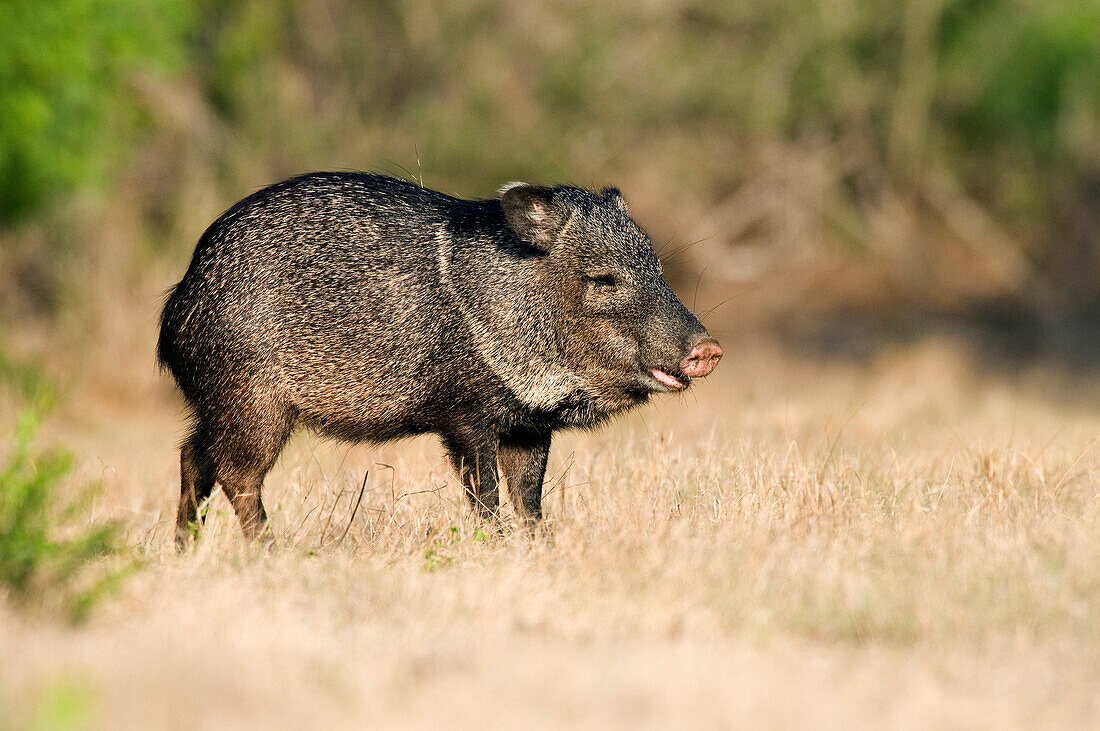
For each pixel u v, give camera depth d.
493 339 21.14
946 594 15.99
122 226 58.41
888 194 88.44
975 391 53.47
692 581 16.69
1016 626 15.08
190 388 21.70
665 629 15.09
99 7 49.22
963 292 84.75
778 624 15.29
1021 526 19.28
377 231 21.27
